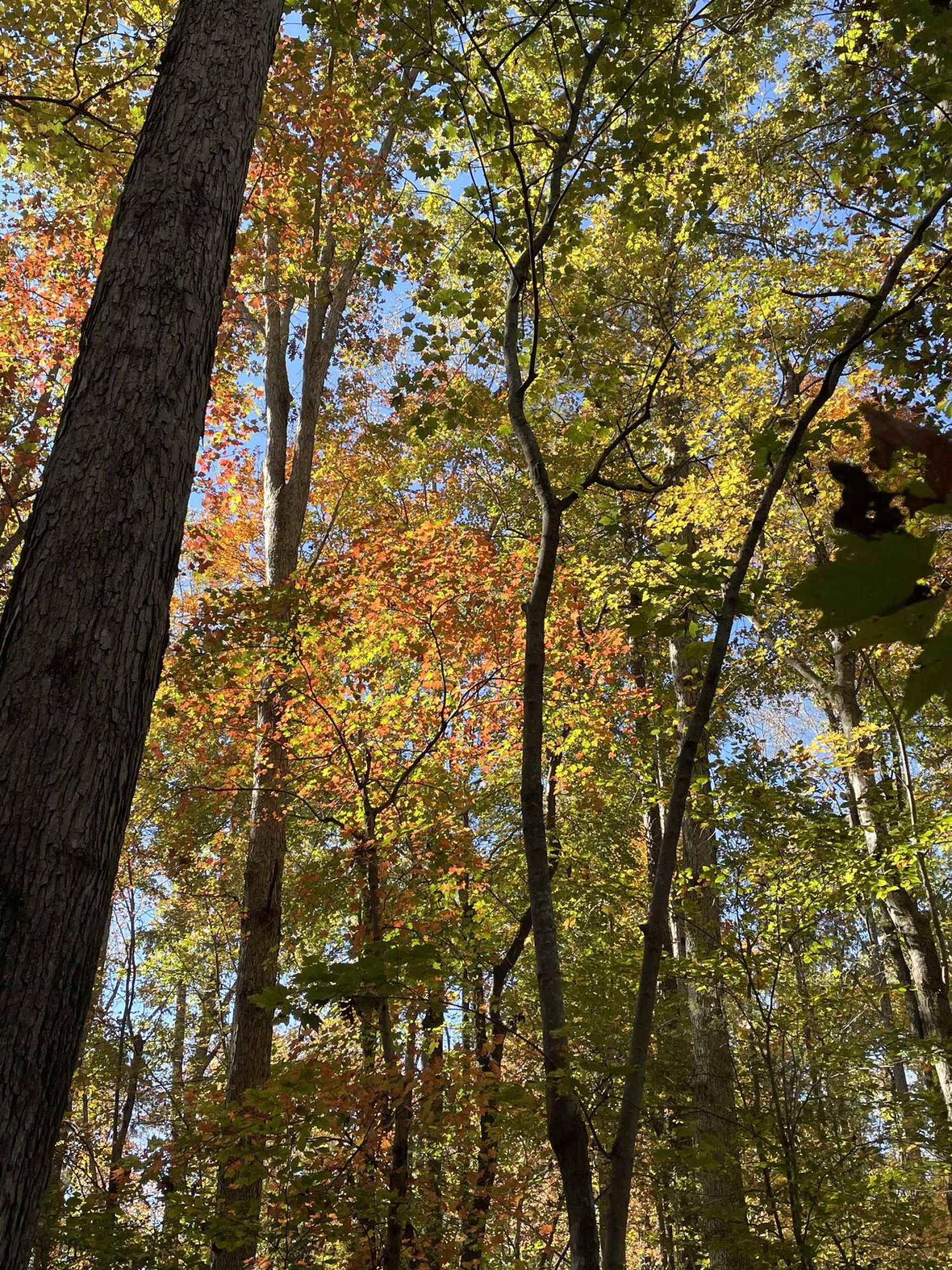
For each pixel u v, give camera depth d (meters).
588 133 5.77
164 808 14.54
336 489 14.23
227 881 15.95
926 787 11.89
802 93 7.62
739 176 9.91
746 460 9.55
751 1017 6.80
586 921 11.23
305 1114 5.04
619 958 7.86
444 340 5.87
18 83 8.29
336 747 7.89
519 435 4.43
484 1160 6.26
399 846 7.57
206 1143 5.20
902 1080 9.29
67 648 2.40
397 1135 5.79
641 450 11.06
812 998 6.75
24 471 7.98
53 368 10.12
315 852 13.51
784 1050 6.56
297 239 10.99
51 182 10.15
